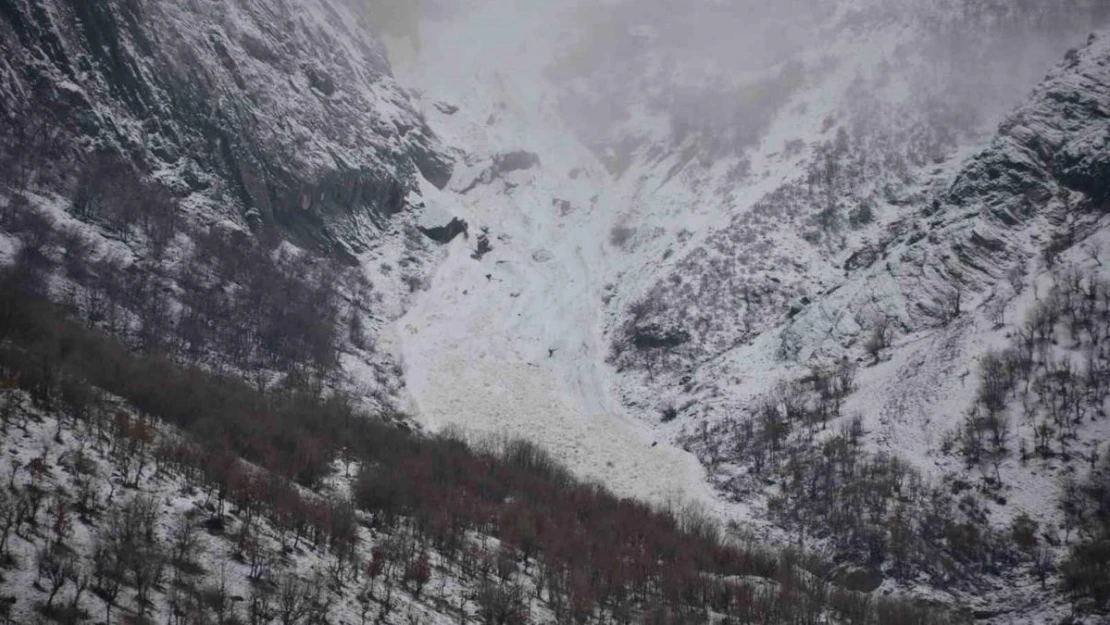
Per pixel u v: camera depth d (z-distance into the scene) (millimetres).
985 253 147875
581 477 120250
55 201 126312
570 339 161375
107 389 74188
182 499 57000
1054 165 159750
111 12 152000
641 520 97500
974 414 119500
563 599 66562
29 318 81312
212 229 144750
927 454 117250
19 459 52906
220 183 153625
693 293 162250
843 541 107375
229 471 63188
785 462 123500
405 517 73562
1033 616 93938
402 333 151625
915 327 141250
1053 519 105062
